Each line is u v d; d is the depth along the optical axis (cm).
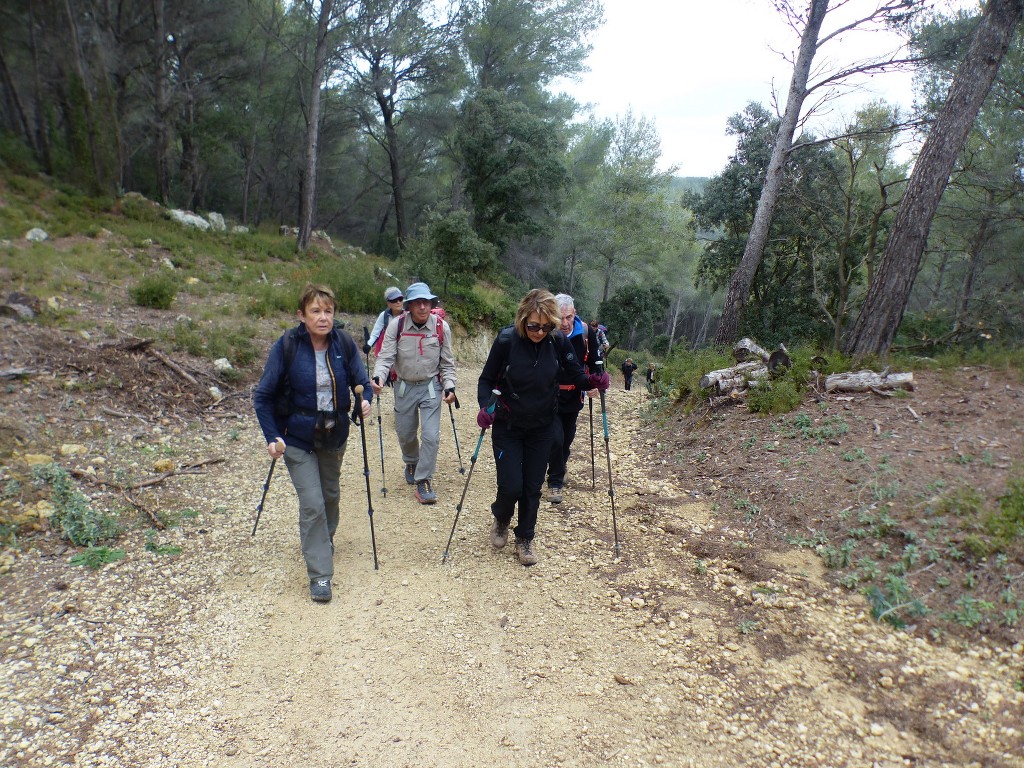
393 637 354
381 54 2478
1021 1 762
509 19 2814
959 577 347
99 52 1742
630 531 478
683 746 277
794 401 614
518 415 406
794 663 318
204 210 2455
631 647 344
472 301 1869
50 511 451
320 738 284
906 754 260
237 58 2283
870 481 450
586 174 3803
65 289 1016
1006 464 429
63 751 267
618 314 3095
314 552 386
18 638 332
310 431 373
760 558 410
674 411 770
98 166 1734
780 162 1333
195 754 272
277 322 1159
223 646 342
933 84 1403
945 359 673
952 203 1602
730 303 1401
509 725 293
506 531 455
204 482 555
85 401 662
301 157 2994
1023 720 262
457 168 3103
